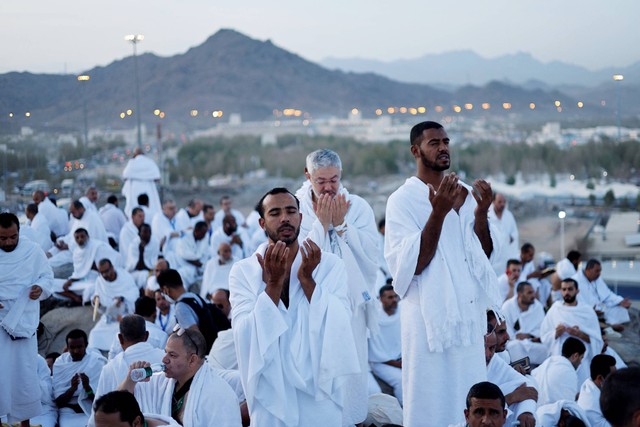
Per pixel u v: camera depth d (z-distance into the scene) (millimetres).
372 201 35094
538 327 9883
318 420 4648
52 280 6598
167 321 8523
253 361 4504
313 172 5785
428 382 5211
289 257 4695
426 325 5121
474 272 5164
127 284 10570
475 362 5242
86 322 10984
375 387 7734
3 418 6590
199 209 15195
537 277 11961
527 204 34562
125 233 13086
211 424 4902
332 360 4582
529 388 6102
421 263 5105
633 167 47281
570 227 28625
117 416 4344
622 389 3342
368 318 5930
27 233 8195
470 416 4785
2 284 6297
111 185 24734
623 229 24688
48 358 8164
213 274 11555
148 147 63469
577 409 6172
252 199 47312
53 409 7410
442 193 4898
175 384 5105
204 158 78250
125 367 6160
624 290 14961
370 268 5828
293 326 4648
